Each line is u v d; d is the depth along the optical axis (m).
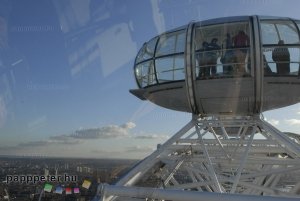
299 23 15.81
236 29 15.34
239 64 15.17
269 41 15.22
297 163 16.25
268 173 16.06
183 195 8.75
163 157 17.52
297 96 15.65
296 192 16.61
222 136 18.89
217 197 8.23
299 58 15.24
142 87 17.64
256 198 7.86
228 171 18.31
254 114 16.28
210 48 15.41
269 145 17.78
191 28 15.77
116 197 10.50
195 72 15.57
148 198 9.32
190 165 18.73
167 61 16.23
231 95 15.59
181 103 16.73
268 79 15.21
